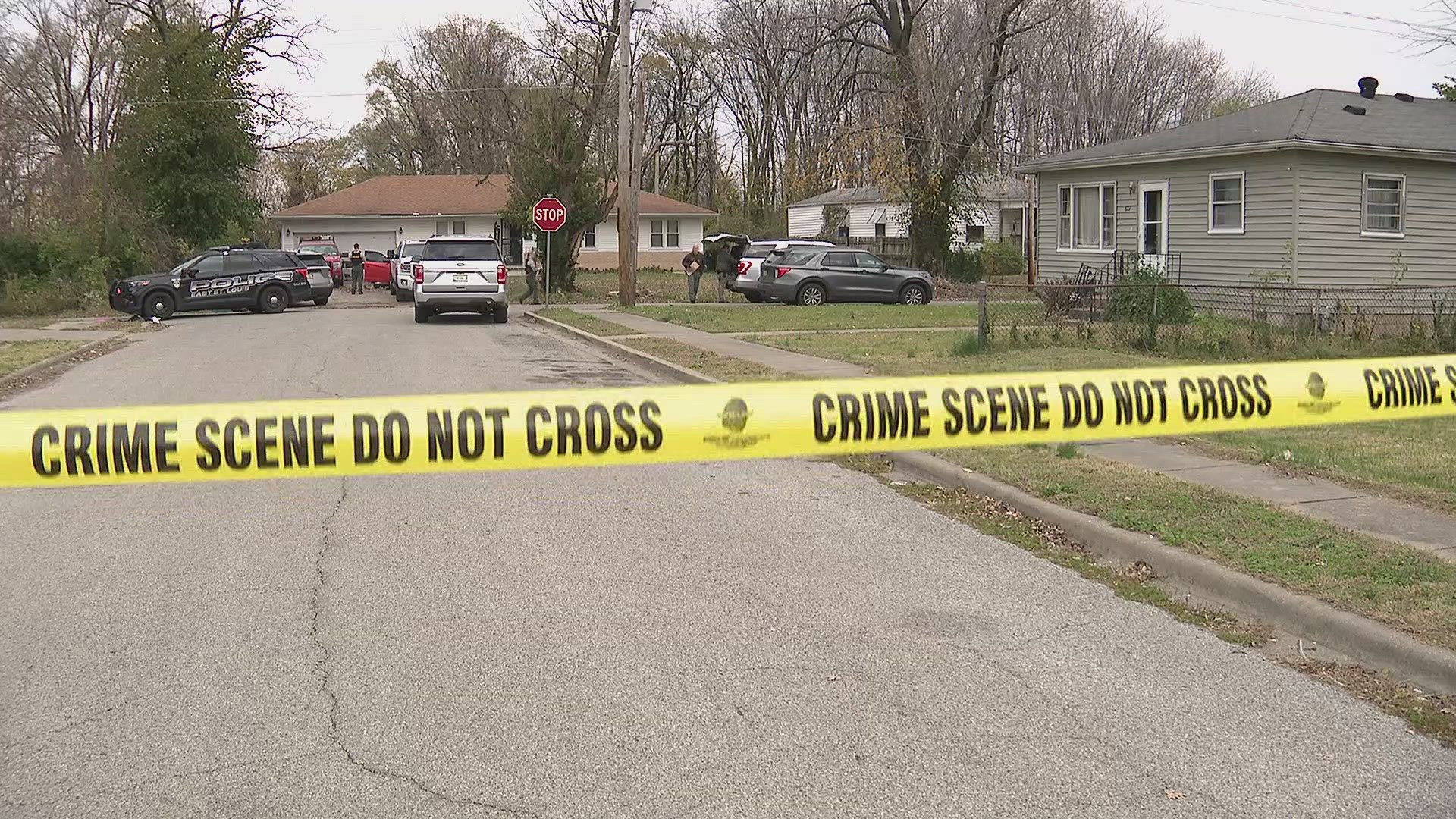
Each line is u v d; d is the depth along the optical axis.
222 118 38.75
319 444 4.05
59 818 3.71
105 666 5.02
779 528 7.53
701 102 72.69
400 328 24.03
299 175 74.56
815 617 5.70
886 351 16.86
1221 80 63.94
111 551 6.95
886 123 39.03
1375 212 22.41
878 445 4.49
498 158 64.62
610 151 54.22
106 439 3.91
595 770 4.04
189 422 3.97
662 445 4.29
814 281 30.34
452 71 68.44
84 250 31.45
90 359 17.78
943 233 40.19
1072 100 57.34
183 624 5.57
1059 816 3.73
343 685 4.80
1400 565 6.02
